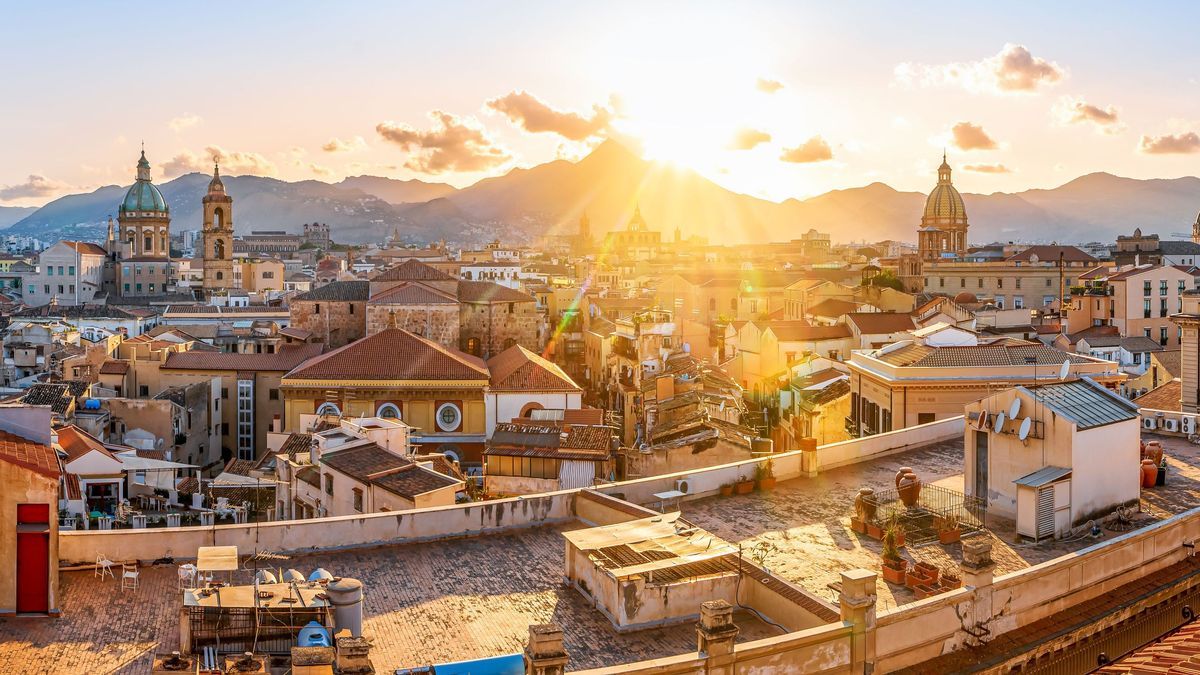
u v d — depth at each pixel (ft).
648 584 94.22
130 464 252.62
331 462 172.65
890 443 156.15
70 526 205.98
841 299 475.72
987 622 89.20
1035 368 188.14
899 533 110.93
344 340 442.91
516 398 323.78
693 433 225.97
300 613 86.74
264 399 383.86
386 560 112.16
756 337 364.79
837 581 102.58
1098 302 477.77
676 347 395.14
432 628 94.48
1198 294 211.41
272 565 109.40
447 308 420.36
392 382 325.21
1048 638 89.86
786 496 134.51
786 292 542.16
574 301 562.25
